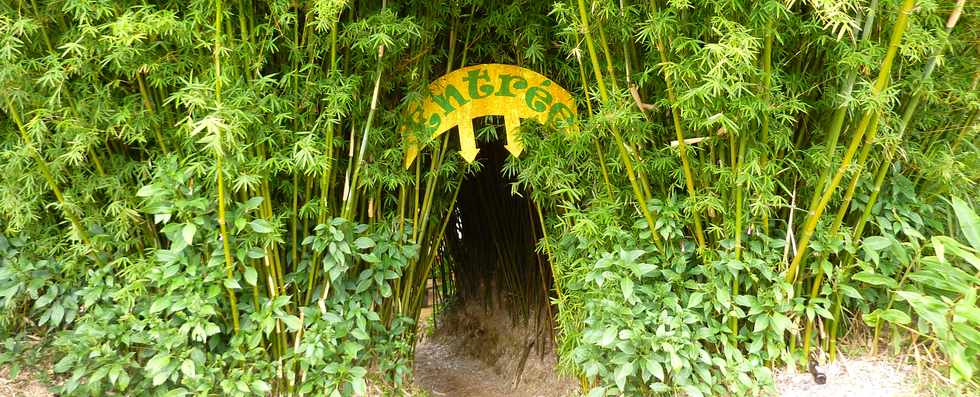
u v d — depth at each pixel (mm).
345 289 2438
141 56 1972
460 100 2508
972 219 2023
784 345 2215
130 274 2178
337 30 2230
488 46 2568
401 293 2764
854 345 2359
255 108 2004
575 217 2303
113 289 2221
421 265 2871
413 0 2352
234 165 2008
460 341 4566
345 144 2449
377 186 2494
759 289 2158
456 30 2521
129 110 2074
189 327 2053
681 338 2066
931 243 2176
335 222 2260
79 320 2232
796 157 2186
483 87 2520
